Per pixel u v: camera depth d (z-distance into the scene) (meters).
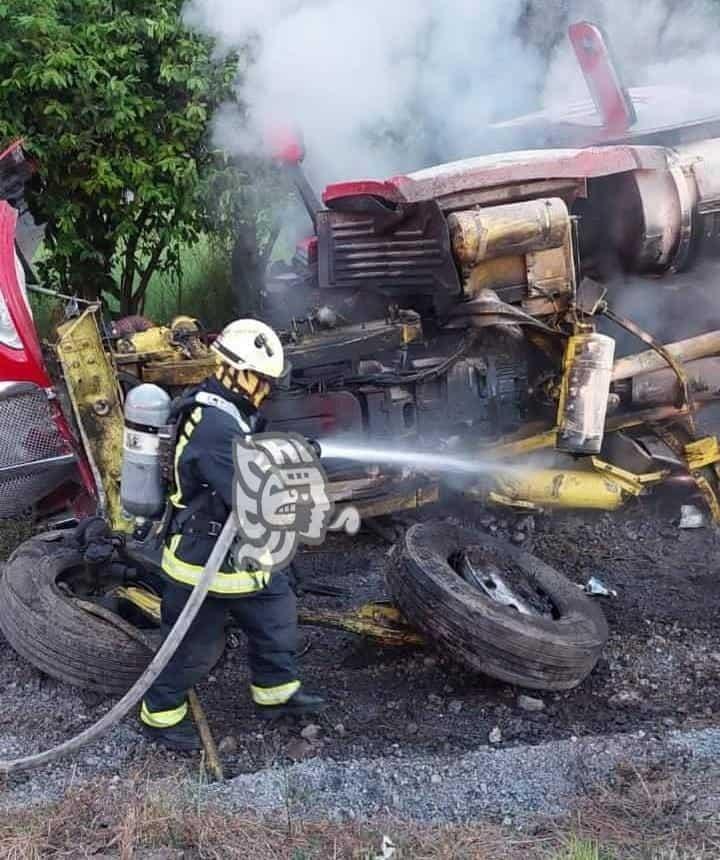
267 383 4.00
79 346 4.83
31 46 6.59
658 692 4.63
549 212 5.21
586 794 3.90
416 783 3.98
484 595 4.56
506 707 4.54
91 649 4.46
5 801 3.88
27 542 5.02
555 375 5.58
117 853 3.52
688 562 5.83
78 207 6.91
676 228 5.84
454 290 5.24
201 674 4.23
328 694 4.64
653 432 5.88
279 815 3.75
